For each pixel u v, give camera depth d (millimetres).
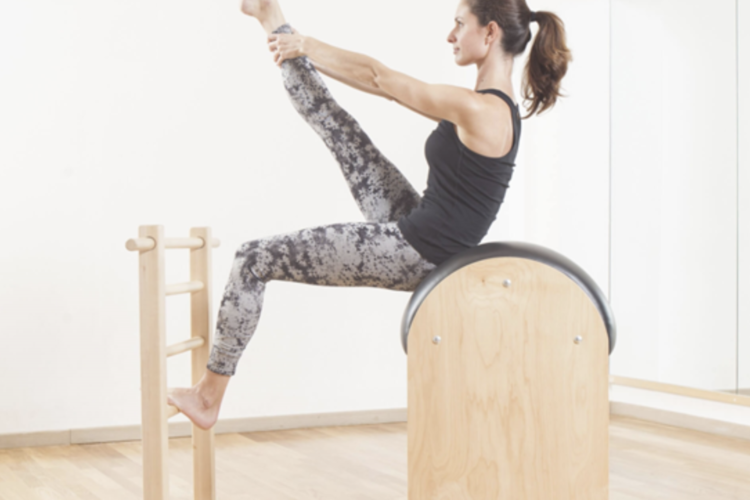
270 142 3652
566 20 4219
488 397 1666
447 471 1671
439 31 3953
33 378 3271
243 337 1886
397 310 3865
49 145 3303
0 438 3199
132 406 3416
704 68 3566
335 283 1832
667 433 3527
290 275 1824
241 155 3600
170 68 3488
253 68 3629
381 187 1950
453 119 1670
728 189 3443
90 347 3354
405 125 3871
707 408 3586
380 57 3830
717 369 3518
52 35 3316
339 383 3750
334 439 3430
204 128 3541
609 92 4074
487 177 1714
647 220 3869
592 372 1673
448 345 1670
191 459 3045
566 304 1671
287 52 1877
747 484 2689
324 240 1773
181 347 2174
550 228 4230
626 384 4027
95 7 3377
